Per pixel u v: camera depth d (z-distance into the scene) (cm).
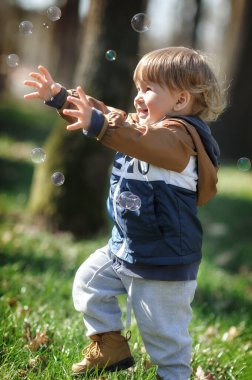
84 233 1416
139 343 735
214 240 1706
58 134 1421
